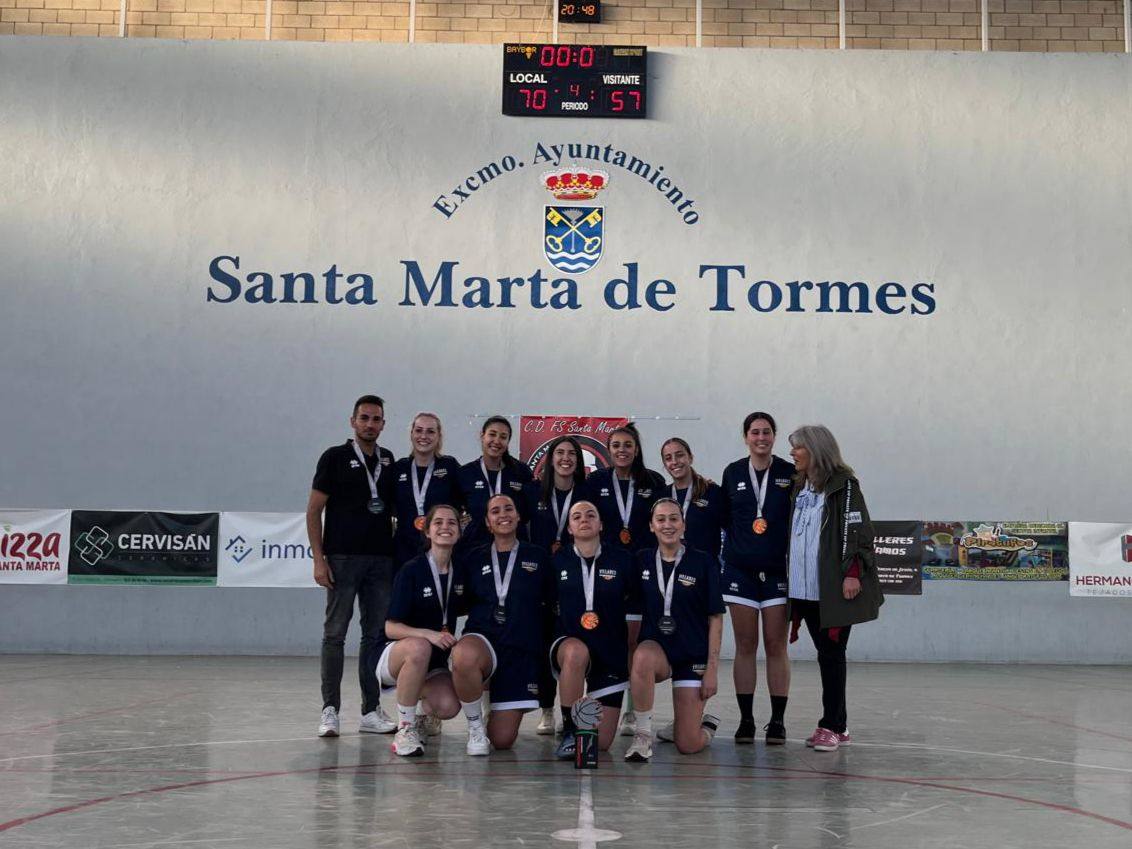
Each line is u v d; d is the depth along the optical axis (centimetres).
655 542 647
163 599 1165
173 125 1217
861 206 1222
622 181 1221
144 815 402
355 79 1227
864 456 1196
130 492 1179
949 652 1173
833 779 486
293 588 1170
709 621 562
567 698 539
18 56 1220
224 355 1196
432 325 1207
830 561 570
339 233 1212
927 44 1255
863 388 1204
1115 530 1184
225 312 1200
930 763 532
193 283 1202
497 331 1208
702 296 1212
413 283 1209
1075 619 1176
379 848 354
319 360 1200
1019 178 1225
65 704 739
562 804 426
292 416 1193
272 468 1188
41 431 1182
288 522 1167
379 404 624
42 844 357
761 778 488
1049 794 455
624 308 1210
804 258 1216
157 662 1077
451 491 660
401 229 1216
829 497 577
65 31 1244
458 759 533
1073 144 1228
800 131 1229
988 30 1255
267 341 1199
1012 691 886
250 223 1210
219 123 1219
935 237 1219
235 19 1248
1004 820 405
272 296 1202
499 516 565
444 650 569
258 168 1216
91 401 1187
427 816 402
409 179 1220
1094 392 1205
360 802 427
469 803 427
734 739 613
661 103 1230
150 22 1245
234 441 1188
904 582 1181
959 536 1185
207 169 1213
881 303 1212
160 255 1203
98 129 1214
